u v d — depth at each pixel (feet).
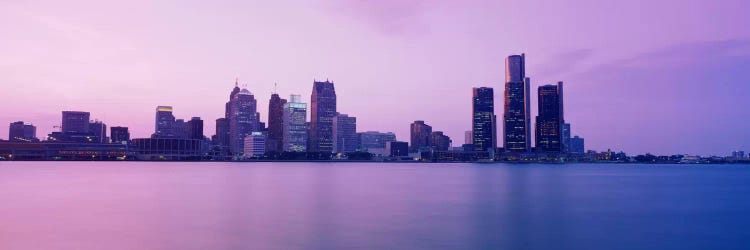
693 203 268.00
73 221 182.91
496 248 138.72
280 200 267.80
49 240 144.56
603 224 184.14
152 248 134.51
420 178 587.68
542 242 148.87
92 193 316.19
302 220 187.93
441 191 350.02
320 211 217.77
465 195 309.63
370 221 185.47
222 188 370.12
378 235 154.92
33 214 204.03
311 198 282.15
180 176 605.73
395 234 158.20
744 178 648.38
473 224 179.93
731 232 168.35
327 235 156.25
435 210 224.53
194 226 171.63
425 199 280.31
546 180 543.39
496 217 200.03
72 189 353.31
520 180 542.16
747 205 256.52
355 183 456.04
